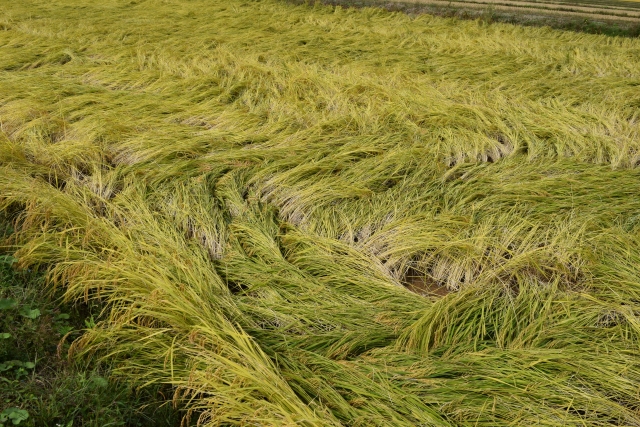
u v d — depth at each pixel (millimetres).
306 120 6910
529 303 3646
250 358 2955
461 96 8016
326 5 17172
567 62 10594
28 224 4316
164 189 5078
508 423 2754
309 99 7621
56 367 3174
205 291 3566
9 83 7832
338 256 4242
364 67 9281
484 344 3340
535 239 4438
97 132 6148
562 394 2918
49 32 11578
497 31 13258
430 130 6621
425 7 17141
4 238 4211
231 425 2848
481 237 4355
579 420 2754
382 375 3025
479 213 4812
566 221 4668
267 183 5273
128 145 5984
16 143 5766
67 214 4359
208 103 7336
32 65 9391
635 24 15039
